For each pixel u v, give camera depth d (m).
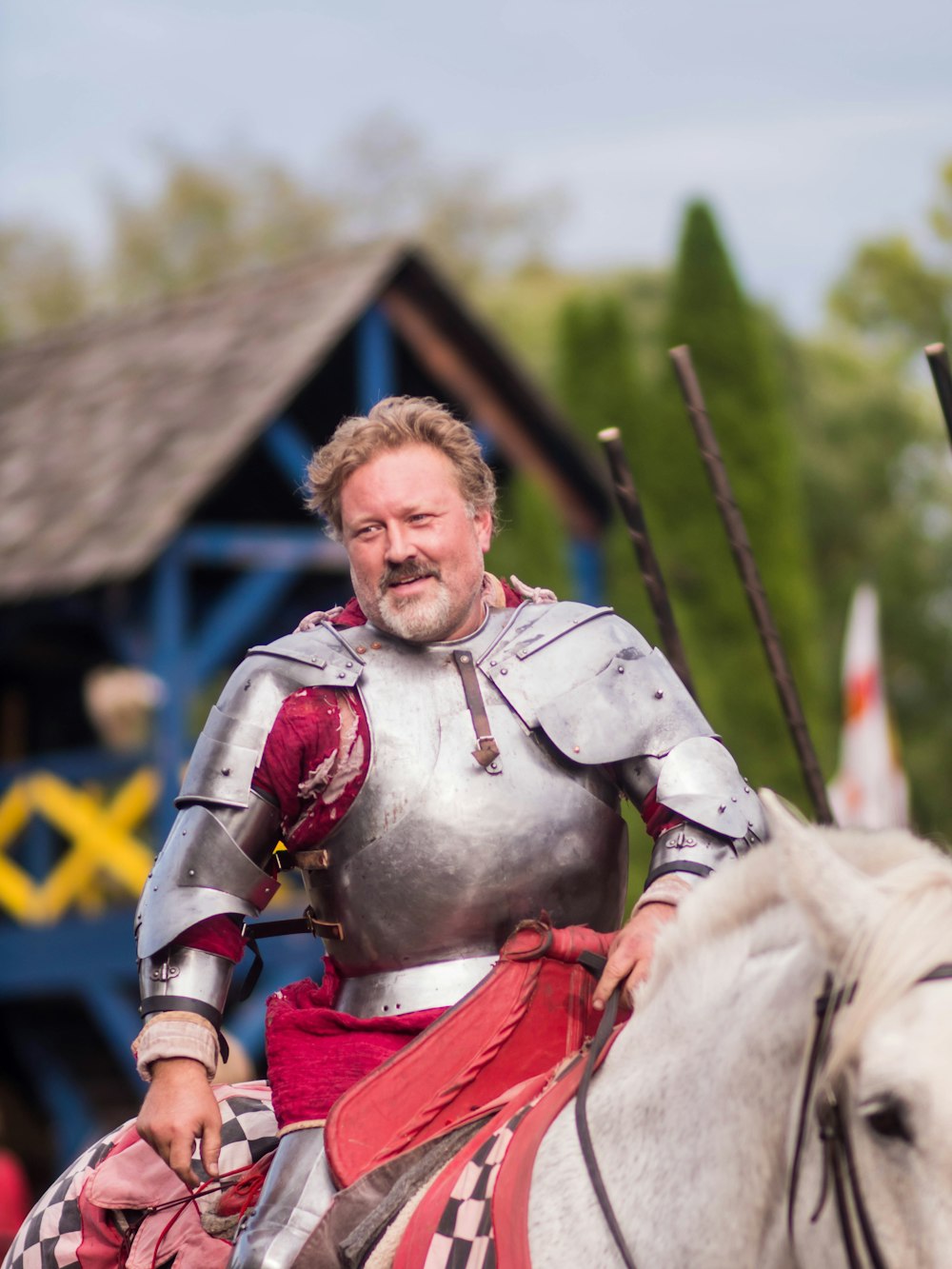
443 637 5.32
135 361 24.66
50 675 24.59
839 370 60.88
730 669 31.98
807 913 3.79
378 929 5.12
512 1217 4.38
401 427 5.39
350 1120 4.76
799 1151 3.88
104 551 19.62
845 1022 3.62
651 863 5.09
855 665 25.33
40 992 21.45
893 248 67.31
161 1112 4.91
